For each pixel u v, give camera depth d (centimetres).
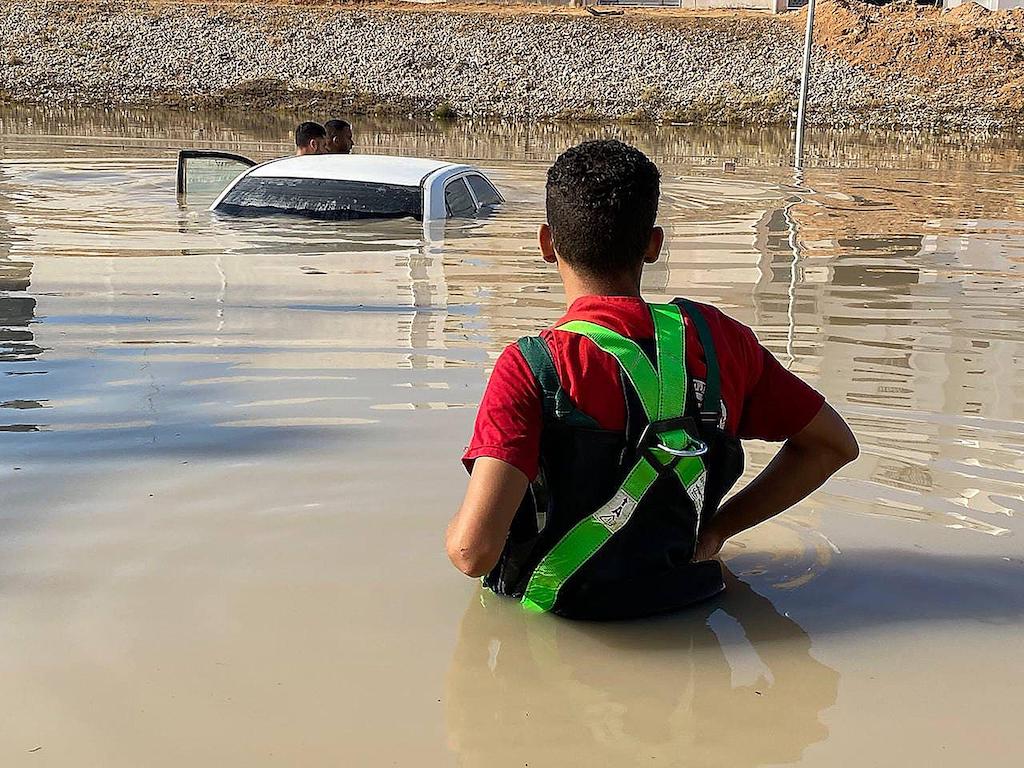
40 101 2984
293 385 481
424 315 626
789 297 706
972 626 274
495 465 250
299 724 229
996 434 430
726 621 275
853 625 274
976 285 756
